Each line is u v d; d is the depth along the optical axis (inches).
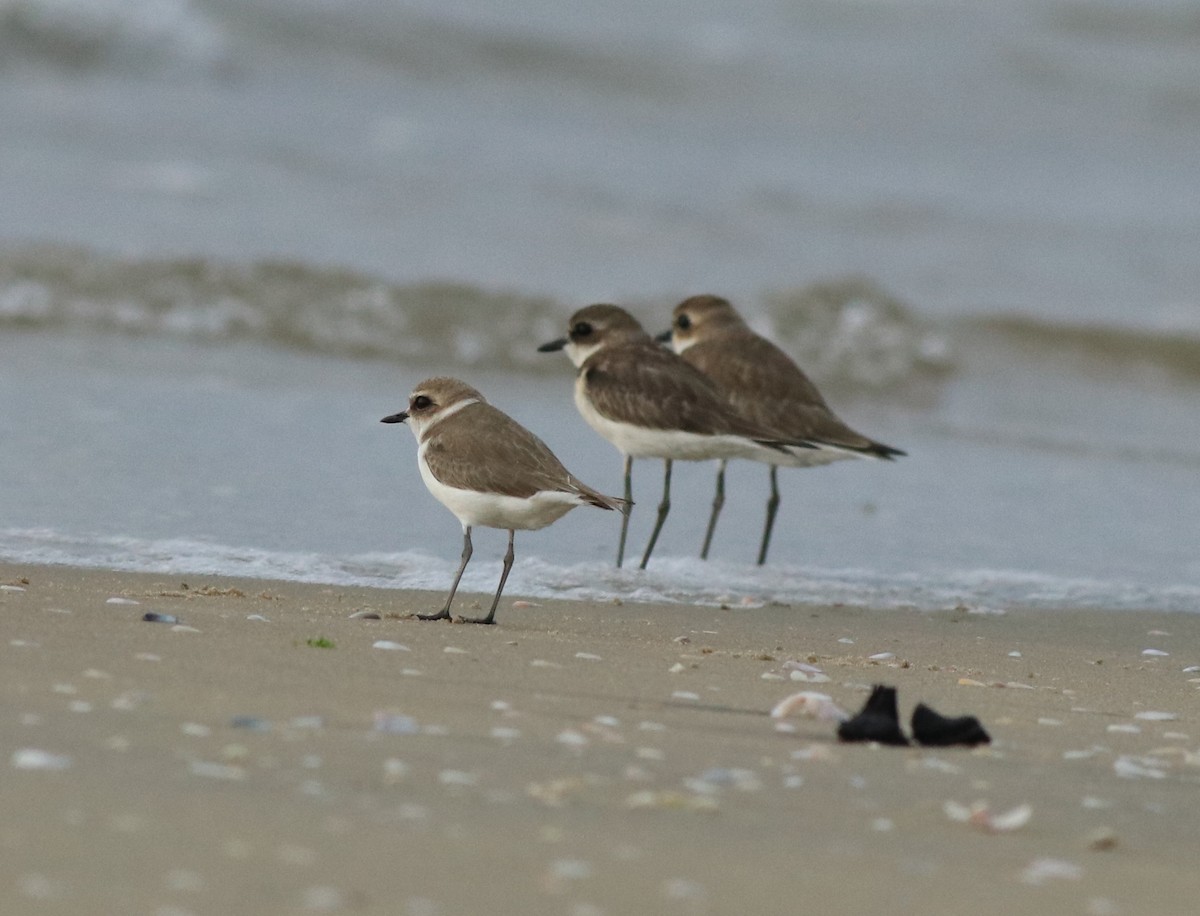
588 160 1273.4
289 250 955.3
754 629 434.9
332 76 1365.7
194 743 253.3
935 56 1717.5
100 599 378.9
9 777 225.0
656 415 530.9
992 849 238.4
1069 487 703.1
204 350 813.2
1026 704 356.8
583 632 406.9
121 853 198.8
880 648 422.0
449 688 316.2
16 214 946.7
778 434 535.2
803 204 1242.0
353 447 640.4
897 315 979.3
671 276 1017.5
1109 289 1108.5
